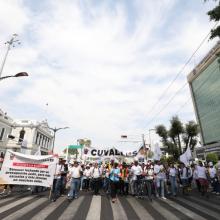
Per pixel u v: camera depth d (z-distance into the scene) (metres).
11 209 7.82
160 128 31.23
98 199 10.71
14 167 10.88
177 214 7.40
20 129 44.09
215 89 39.25
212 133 41.00
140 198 11.18
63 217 6.82
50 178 10.80
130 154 22.23
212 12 8.56
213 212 7.70
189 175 13.37
